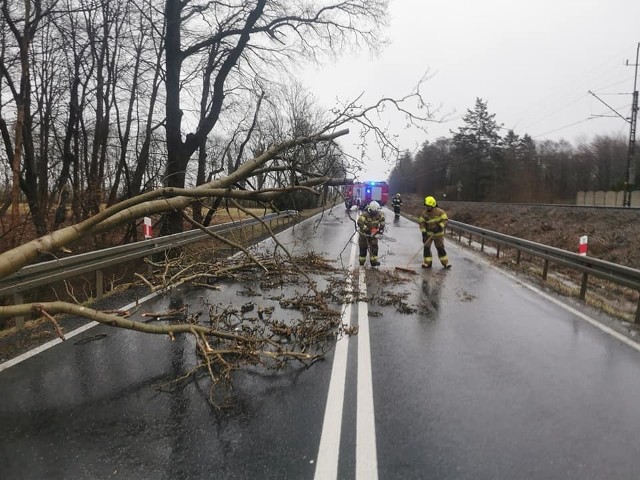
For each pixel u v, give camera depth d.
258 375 4.75
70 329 6.23
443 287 9.45
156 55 17.61
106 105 17.47
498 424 3.76
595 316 7.25
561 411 4.00
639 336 6.21
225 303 7.75
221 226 13.50
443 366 5.04
